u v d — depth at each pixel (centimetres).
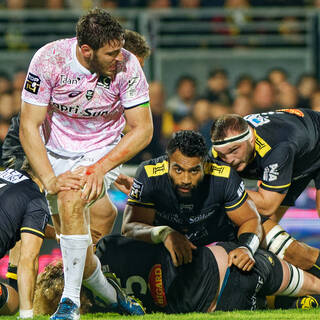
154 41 3684
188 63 3800
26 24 3688
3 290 1475
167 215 1566
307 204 2855
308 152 1766
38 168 1328
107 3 3778
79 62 1317
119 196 2711
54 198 1500
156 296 1381
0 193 1420
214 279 1358
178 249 1357
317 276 1555
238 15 3841
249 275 1370
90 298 1442
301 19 3881
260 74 3884
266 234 1583
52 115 1449
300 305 1502
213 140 1648
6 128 3409
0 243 1396
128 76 1344
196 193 1497
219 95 3638
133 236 1483
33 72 1324
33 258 1359
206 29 3812
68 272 1263
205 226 1589
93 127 1450
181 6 3825
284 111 1817
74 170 1332
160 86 3478
